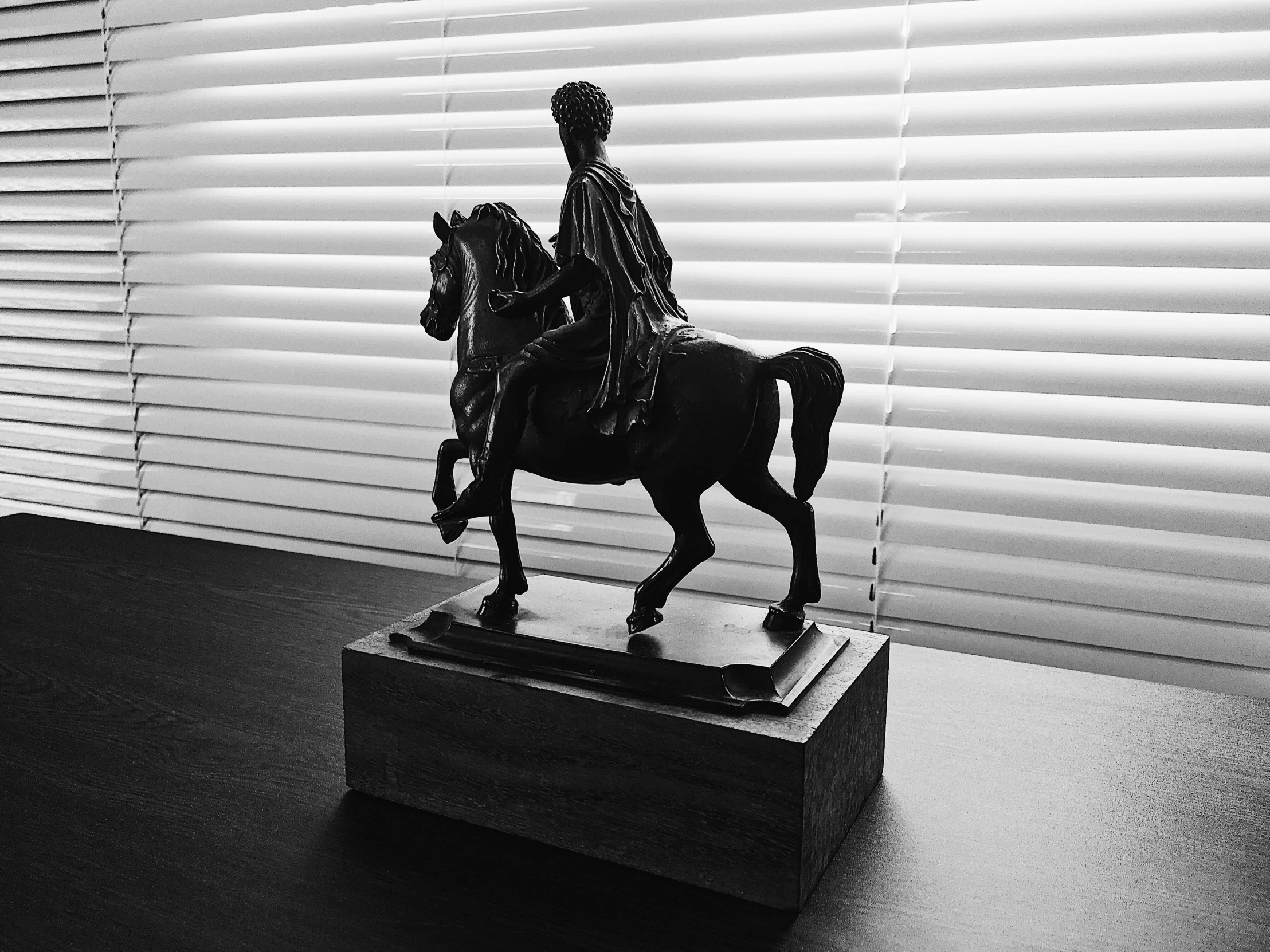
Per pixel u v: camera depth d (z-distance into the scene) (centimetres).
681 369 75
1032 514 122
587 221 76
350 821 81
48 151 168
